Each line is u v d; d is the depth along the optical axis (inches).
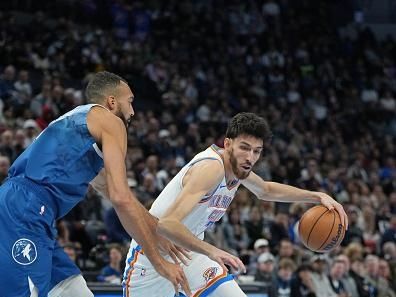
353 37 939.3
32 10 723.4
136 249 201.9
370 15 968.3
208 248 166.9
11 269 160.7
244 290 320.8
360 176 625.0
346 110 780.6
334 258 409.7
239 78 748.6
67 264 186.2
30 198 164.6
